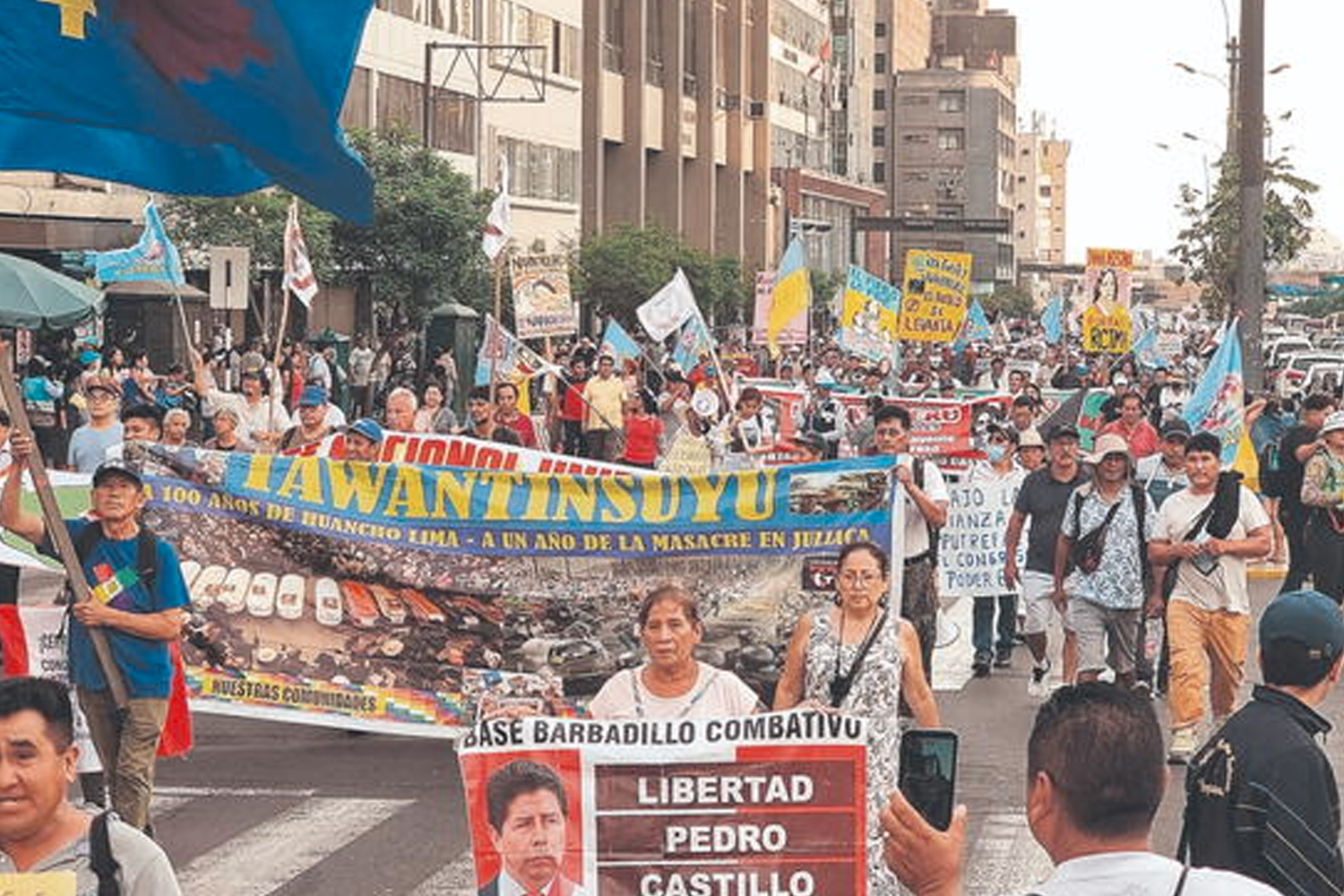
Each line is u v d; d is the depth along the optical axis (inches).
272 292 1995.6
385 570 505.0
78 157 304.5
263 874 416.8
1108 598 541.6
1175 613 522.3
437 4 2420.0
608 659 496.4
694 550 485.1
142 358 1151.6
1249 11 1123.9
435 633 504.1
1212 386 816.3
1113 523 542.6
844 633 359.6
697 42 3718.0
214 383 1258.0
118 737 396.2
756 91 4168.3
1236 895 161.9
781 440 1037.2
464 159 2511.1
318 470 506.3
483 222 2011.6
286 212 1691.7
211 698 509.7
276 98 282.8
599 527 492.4
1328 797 246.4
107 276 1126.4
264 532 508.1
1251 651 717.3
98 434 675.4
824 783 241.0
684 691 334.0
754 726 240.8
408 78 2332.7
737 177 3961.6
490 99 2220.7
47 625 432.1
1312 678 251.8
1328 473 658.8
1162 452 624.1
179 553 509.7
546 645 498.9
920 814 188.1
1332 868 244.2
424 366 1740.9
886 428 526.0
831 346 2062.0
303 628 508.7
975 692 636.1
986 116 7298.2
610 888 240.2
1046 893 163.9
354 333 2165.4
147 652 392.5
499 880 238.8
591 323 2938.0
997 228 3966.5
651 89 3494.1
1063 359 2258.9
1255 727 248.7
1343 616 256.2
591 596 495.8
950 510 670.5
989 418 1040.2
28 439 335.6
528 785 238.1
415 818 466.6
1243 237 1133.1
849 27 5575.8
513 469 594.2
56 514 342.6
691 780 239.5
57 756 209.2
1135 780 164.2
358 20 277.4
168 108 288.2
